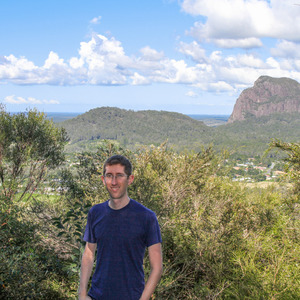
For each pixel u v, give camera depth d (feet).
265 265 10.45
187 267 10.71
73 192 21.84
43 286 10.11
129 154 17.01
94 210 5.77
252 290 8.89
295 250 10.72
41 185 28.22
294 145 12.97
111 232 5.43
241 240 11.48
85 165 21.39
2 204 14.55
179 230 12.07
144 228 5.44
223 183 15.79
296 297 8.38
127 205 5.56
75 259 10.29
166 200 13.51
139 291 5.44
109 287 5.35
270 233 12.41
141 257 5.51
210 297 9.22
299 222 12.61
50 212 14.98
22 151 32.58
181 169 14.37
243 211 12.62
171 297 9.45
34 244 12.47
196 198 13.57
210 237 11.60
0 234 12.03
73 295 9.94
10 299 9.35
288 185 14.29
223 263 10.50
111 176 5.49
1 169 31.27
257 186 15.44
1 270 9.75
